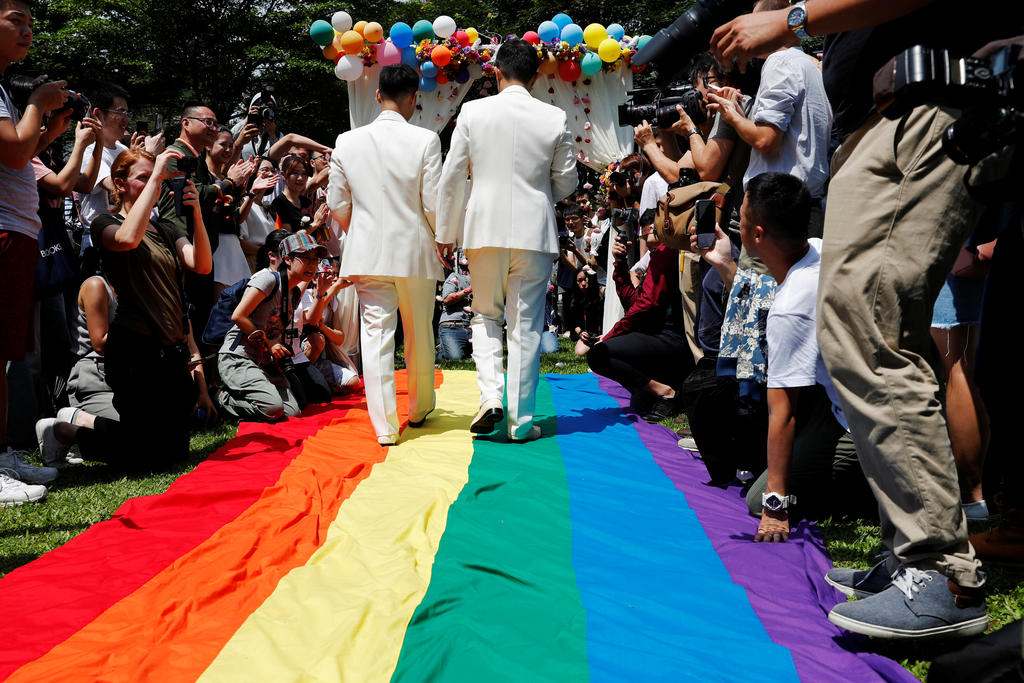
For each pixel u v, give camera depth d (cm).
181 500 411
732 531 365
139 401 482
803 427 374
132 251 479
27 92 469
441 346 1024
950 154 207
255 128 812
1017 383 307
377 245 524
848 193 242
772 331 337
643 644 256
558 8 2303
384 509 395
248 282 645
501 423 588
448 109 1002
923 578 240
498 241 518
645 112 557
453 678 237
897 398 235
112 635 267
